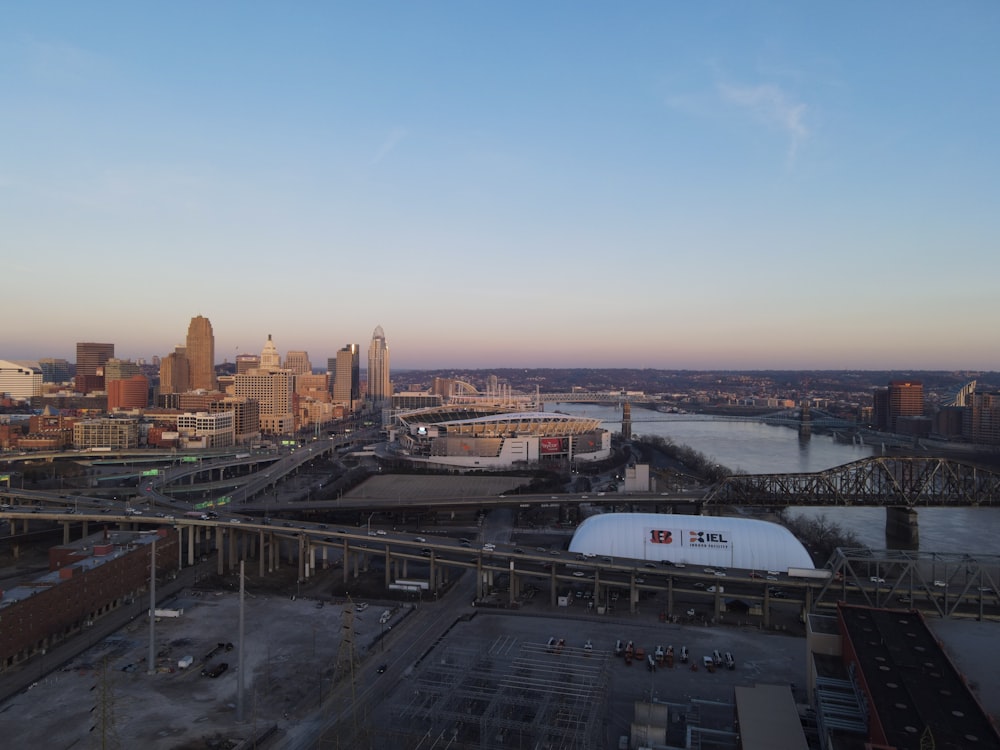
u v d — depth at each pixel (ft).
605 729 480.23
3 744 461.78
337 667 565.53
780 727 410.93
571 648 618.03
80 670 574.97
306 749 456.04
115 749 452.76
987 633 583.17
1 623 571.69
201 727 484.33
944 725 368.48
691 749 442.50
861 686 424.05
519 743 445.37
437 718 464.65
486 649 604.49
